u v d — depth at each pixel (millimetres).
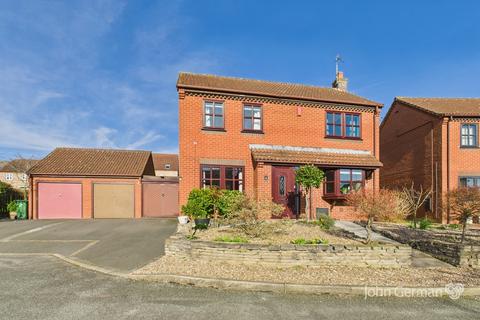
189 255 7062
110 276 6199
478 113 16188
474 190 8977
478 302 5125
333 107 15078
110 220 16000
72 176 18156
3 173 26391
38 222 15109
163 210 19031
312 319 4371
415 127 18516
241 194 9664
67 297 5082
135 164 20328
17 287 5551
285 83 17656
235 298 5117
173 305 4789
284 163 13016
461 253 7125
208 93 13398
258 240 7438
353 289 5402
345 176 14078
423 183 17688
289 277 5938
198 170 13070
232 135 13609
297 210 13391
